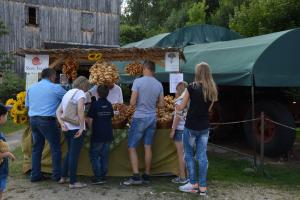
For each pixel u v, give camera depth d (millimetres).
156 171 6977
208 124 5891
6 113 4770
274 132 8805
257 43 8586
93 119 6367
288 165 8359
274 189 6535
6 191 6281
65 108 6156
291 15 13594
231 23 16094
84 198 5941
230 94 10719
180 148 6570
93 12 26109
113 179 6926
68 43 25203
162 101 6598
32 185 6594
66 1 25250
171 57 7438
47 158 7082
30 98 6578
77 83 6270
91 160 6527
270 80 8016
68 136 6293
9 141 11844
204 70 5832
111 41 26719
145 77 6500
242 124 10766
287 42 8172
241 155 9367
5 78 19266
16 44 23750
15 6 23781
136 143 6512
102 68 7031
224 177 7238
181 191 6238
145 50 7305
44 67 7395
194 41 12320
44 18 24594
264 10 14180
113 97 7477
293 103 10180
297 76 8234
